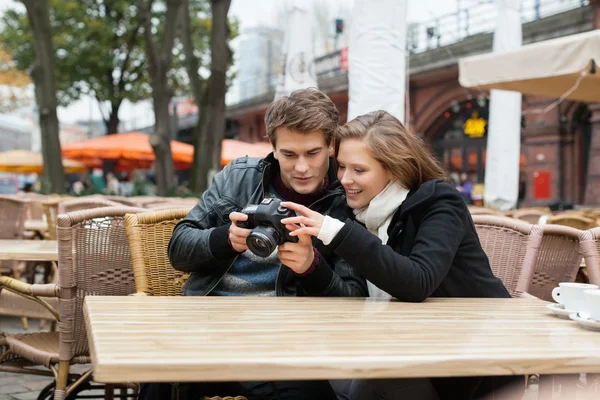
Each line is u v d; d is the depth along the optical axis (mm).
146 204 6391
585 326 1555
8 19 23453
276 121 2043
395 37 4551
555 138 16047
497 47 8094
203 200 2275
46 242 3627
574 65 5012
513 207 8141
